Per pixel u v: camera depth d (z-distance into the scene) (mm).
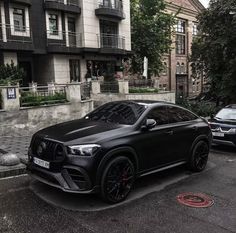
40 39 22438
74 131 5469
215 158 9062
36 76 24281
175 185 6383
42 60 23766
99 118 6328
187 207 5262
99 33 26141
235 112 10930
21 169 6781
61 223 4527
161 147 6285
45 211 4906
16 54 20969
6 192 5668
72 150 4961
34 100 12211
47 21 22734
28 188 5879
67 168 4953
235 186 6438
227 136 9812
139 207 5195
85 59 25562
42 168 5293
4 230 4293
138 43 30094
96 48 25391
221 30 21531
